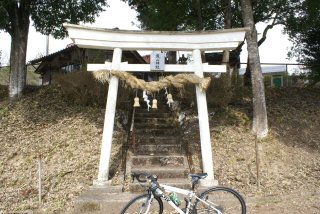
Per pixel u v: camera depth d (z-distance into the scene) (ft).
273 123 35.63
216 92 36.52
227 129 33.22
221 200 19.72
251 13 33.83
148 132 33.19
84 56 50.72
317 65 52.08
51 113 36.94
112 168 26.76
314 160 29.17
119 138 31.60
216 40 25.18
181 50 25.90
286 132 34.01
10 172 26.96
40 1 41.81
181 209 16.89
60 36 41.91
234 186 24.43
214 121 34.94
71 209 21.18
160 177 25.34
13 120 36.19
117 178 25.07
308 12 44.62
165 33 24.91
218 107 37.45
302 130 34.73
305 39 53.01
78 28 24.35
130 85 24.49
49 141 31.32
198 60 25.48
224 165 27.48
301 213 19.33
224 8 46.55
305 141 32.76
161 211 17.22
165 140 31.07
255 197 22.48
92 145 29.89
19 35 42.60
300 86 51.08
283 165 28.09
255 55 33.06
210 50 25.93
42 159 28.40
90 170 26.21
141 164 27.53
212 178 24.27
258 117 32.22
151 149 29.55
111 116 24.80
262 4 46.88
